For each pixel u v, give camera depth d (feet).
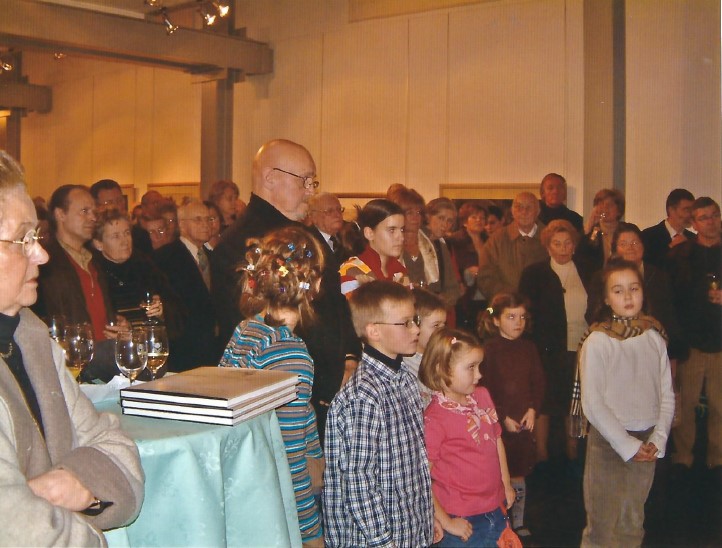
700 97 16.90
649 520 11.63
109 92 32.07
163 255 12.74
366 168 23.00
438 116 21.27
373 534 6.22
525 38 19.47
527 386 11.61
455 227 16.47
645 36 17.60
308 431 6.47
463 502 7.85
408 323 6.66
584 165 18.48
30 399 3.87
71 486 3.68
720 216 13.67
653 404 9.55
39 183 36.50
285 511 5.42
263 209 8.53
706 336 13.69
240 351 6.37
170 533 4.54
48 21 21.30
